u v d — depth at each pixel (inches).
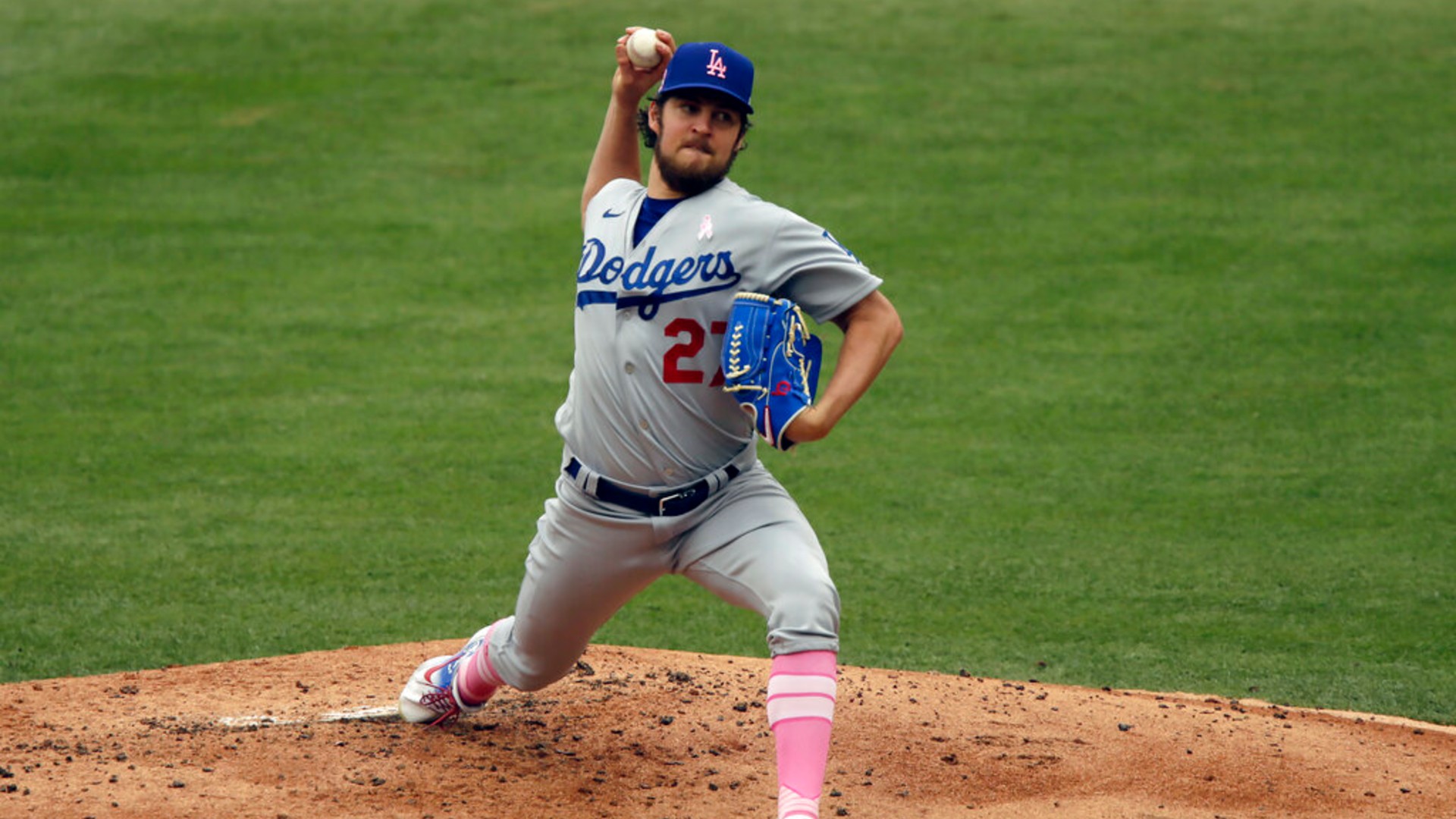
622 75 624.4
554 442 1510.8
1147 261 2132.1
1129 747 701.9
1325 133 2677.2
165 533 1230.9
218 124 2758.4
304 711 725.9
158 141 2669.8
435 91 2935.5
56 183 2460.6
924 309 1962.4
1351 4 3432.6
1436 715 875.4
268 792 595.5
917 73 3031.5
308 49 3161.9
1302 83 2942.9
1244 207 2342.5
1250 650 1000.2
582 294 581.9
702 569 582.2
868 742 696.4
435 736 679.1
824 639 547.2
